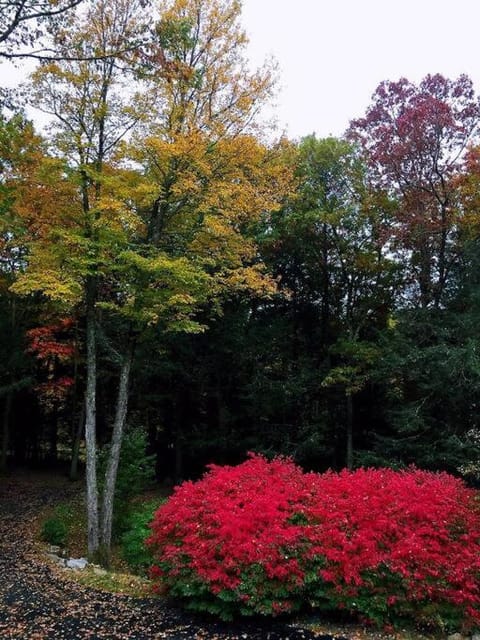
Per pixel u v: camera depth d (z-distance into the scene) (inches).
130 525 467.2
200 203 431.8
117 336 613.3
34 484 813.2
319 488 280.1
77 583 311.6
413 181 664.4
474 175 613.0
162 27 391.9
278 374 757.9
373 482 284.0
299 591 237.8
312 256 757.9
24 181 420.2
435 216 657.6
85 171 399.5
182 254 455.2
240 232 575.8
